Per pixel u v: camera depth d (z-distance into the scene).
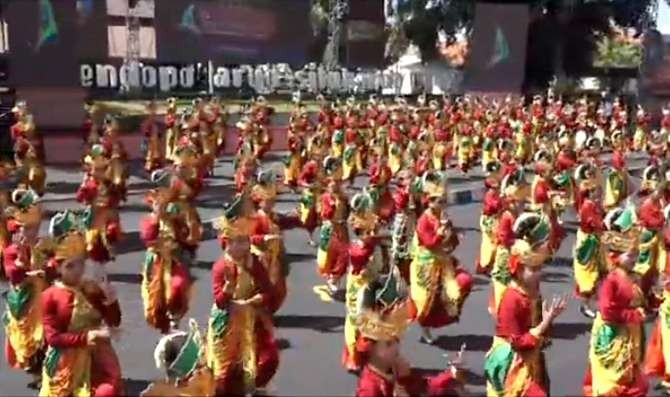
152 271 10.03
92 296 7.03
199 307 11.80
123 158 19.66
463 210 21.52
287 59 28.61
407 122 28.44
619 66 43.78
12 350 8.74
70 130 23.28
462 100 33.03
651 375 8.57
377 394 5.39
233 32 26.73
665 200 13.60
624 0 44.09
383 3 32.66
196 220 13.64
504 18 35.47
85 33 23.45
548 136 27.62
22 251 8.71
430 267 10.02
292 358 9.86
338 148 24.31
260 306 7.86
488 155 27.41
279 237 10.47
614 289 7.34
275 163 26.94
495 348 7.12
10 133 22.02
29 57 22.64
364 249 9.16
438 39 36.84
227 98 27.78
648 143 31.64
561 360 9.95
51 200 19.52
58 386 6.85
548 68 42.56
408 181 13.12
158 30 25.02
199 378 5.80
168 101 24.86
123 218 18.03
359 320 5.44
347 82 31.55
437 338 10.68
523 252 6.98
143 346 10.22
